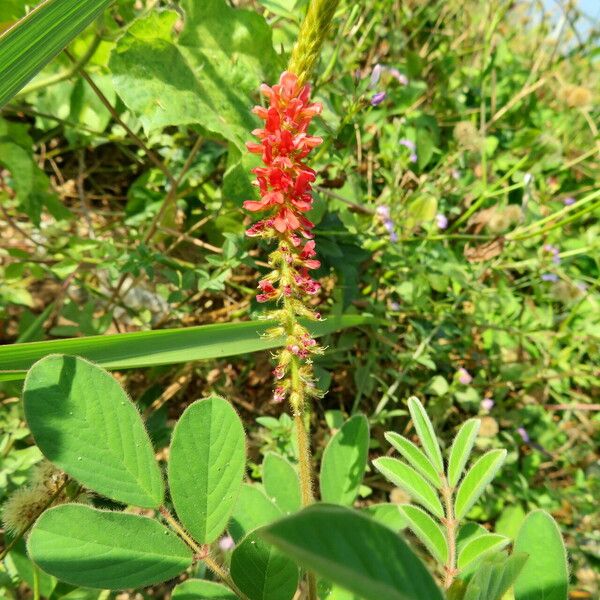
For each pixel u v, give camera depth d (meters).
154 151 0.38
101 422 0.13
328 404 0.37
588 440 0.37
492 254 0.41
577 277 0.42
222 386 0.35
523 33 0.61
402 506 0.15
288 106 0.14
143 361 0.21
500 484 0.34
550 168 0.49
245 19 0.25
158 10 0.23
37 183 0.33
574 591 0.29
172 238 0.38
